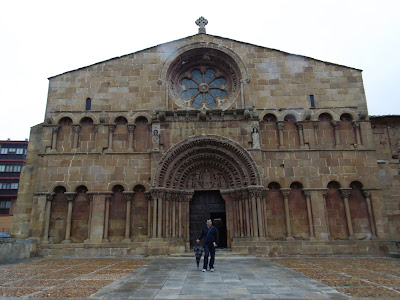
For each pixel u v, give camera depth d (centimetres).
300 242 2200
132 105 2516
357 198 2348
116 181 2338
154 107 2509
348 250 2192
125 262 1816
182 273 1350
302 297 888
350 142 2456
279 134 2444
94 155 2384
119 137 2469
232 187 2397
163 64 2600
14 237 2292
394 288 1009
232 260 1866
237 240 2253
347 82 2564
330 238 2259
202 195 2473
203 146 2389
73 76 2577
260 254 2120
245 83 2547
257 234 2177
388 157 2552
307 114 2447
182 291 975
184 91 2684
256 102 2511
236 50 2631
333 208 2325
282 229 2277
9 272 1416
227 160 2394
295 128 2488
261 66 2592
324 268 1516
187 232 2345
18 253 1997
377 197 2312
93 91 2547
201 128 2419
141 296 910
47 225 2247
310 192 2311
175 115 2427
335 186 2372
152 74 2584
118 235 2272
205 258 1396
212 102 2648
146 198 2348
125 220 2297
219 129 2416
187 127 2420
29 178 2423
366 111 2491
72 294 935
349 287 1026
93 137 2461
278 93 2531
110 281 1162
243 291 970
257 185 2259
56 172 2347
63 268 1554
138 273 1357
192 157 2411
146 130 2491
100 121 2458
